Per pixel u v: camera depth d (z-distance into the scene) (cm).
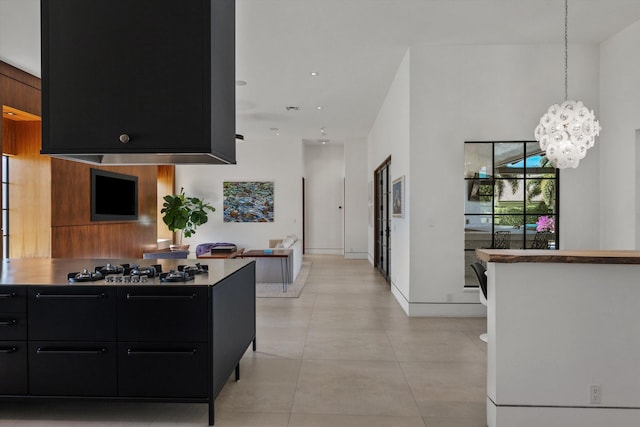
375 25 420
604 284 225
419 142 477
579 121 347
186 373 237
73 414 252
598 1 371
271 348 375
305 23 414
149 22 230
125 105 230
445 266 479
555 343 227
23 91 514
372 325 450
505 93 472
